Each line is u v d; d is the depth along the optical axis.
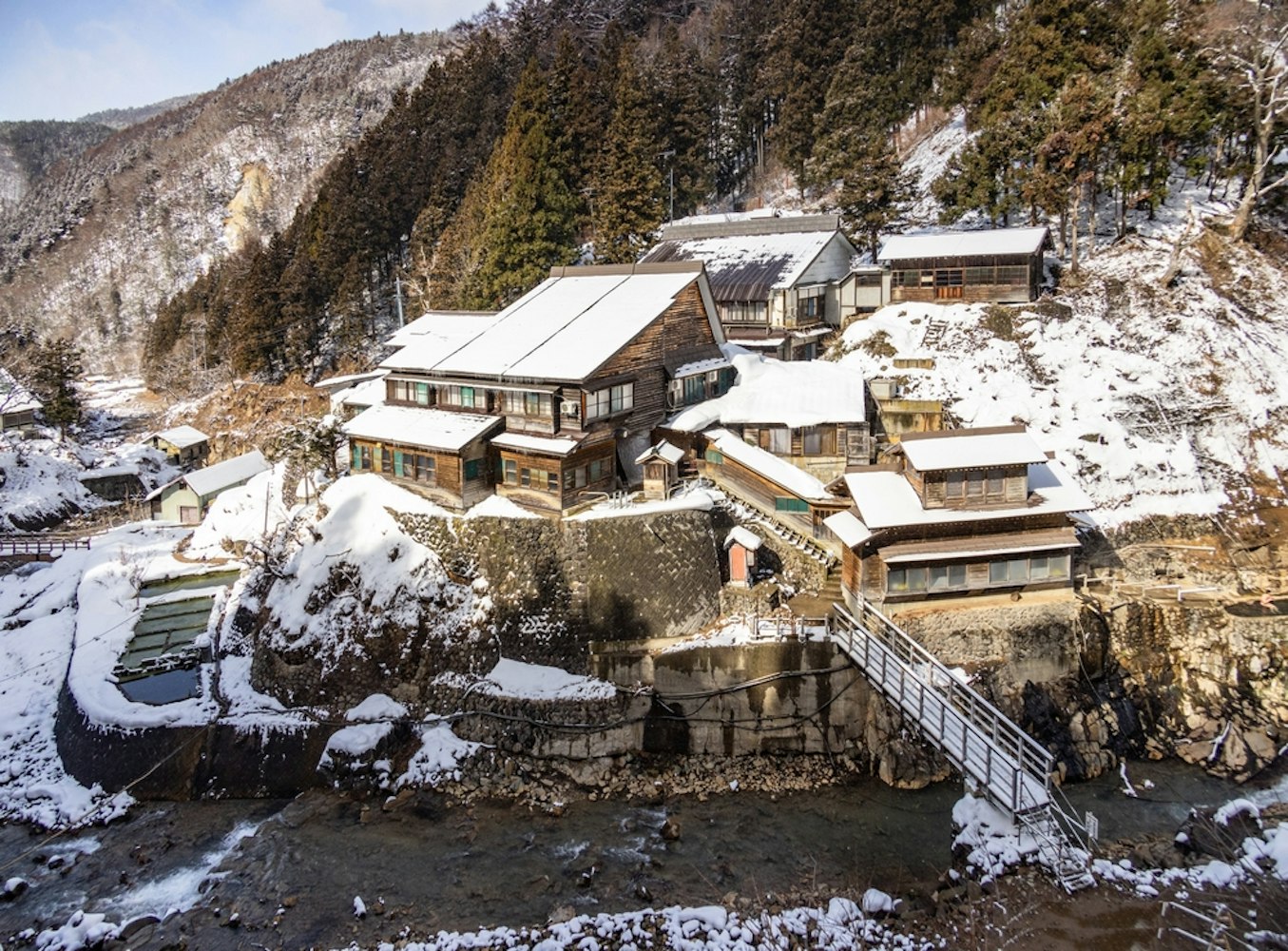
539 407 42.19
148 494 74.69
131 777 34.22
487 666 36.62
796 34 87.12
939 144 77.81
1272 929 22.03
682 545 37.88
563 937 24.70
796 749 34.47
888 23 84.75
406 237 91.94
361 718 35.62
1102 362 48.06
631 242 69.19
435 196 87.75
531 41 117.50
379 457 44.91
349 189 94.25
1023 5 80.62
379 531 40.50
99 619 43.41
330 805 32.84
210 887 28.36
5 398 86.81
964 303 54.78
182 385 98.25
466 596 38.16
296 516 45.16
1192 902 23.38
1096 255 57.25
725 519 41.91
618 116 73.81
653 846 29.64
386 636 37.50
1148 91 55.09
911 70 85.31
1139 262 54.50
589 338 43.84
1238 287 51.94
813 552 40.31
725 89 98.31
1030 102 60.81
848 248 63.53
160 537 55.16
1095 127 53.47
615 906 26.62
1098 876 24.86
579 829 30.86
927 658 31.50
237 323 89.88
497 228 69.19
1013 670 34.78
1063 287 54.56
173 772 34.34
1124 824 29.50
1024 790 26.16
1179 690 35.31
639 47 113.38
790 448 45.16
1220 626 35.59
